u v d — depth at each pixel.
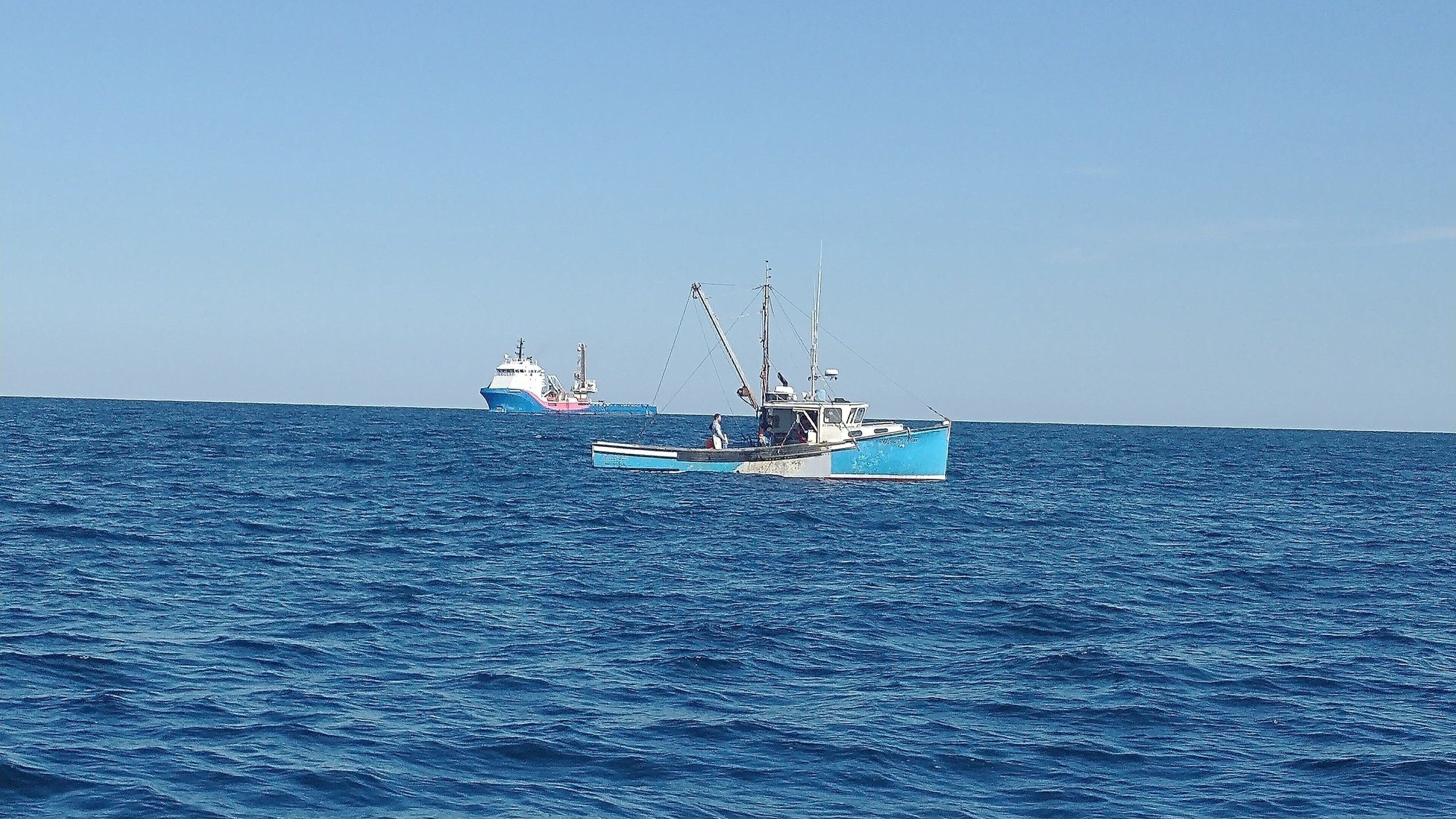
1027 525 49.78
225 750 16.78
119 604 27.19
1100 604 30.53
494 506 53.25
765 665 22.91
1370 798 16.11
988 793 16.16
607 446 73.00
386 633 24.92
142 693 19.53
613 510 52.00
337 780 15.70
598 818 14.84
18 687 19.48
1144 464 103.88
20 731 17.16
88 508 47.41
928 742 18.12
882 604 29.80
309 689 20.20
